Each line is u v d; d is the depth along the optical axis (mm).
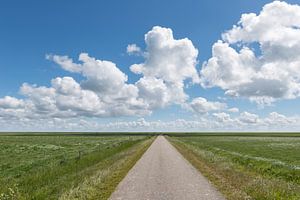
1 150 48938
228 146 62375
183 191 14852
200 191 14766
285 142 80625
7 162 31766
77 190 14023
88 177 18312
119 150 45062
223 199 13031
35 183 17000
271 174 20016
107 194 14352
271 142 80938
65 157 33938
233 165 24891
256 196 12648
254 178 17312
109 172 20500
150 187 16016
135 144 66438
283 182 15594
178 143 72500
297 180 17516
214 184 16578
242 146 62469
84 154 35875
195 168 24125
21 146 58781
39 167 25422
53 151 46719
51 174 19641
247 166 24109
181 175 20281
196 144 66438
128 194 14328
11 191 13453
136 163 28047
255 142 81438
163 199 13203
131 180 18266
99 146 58438
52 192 14383
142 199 13281
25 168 25750
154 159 32031
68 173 21250
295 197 12336
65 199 12609
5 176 21641
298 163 29734
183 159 32000
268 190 13234
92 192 14344
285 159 34438
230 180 17297
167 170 22984
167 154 38875
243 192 13797
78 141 87438
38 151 46906
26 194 13781
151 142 79062
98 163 27734
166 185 16562
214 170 22172
